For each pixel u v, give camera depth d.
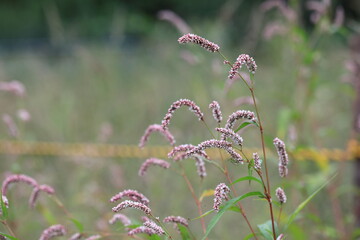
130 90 11.81
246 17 16.52
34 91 12.86
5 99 10.70
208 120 7.99
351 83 7.71
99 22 20.14
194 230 6.54
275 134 8.07
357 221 6.55
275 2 7.60
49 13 13.03
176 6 21.98
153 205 6.80
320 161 6.49
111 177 7.37
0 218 3.77
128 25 17.91
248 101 6.10
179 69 11.29
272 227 3.35
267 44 11.92
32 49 18.77
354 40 7.38
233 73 3.10
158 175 7.06
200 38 3.13
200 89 8.15
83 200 6.92
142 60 14.28
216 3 21.66
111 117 10.23
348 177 7.96
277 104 8.97
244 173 7.17
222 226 6.42
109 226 6.20
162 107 10.73
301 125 6.77
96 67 11.66
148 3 22.17
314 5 7.19
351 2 10.20
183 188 6.92
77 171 7.69
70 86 12.51
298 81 7.23
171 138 3.94
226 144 3.16
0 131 9.52
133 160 7.80
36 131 9.83
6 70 15.02
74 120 9.88
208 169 7.07
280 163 3.35
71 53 16.22
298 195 6.57
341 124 9.43
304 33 6.67
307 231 6.27
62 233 3.84
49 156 8.19
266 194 3.30
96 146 8.02
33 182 4.09
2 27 23.73
